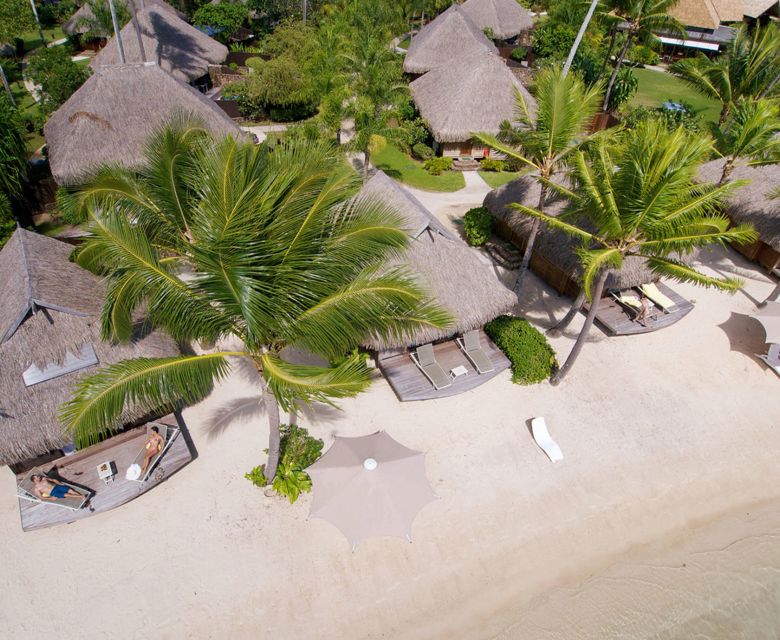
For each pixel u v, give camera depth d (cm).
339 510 1149
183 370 941
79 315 1363
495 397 1636
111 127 2231
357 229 967
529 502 1371
